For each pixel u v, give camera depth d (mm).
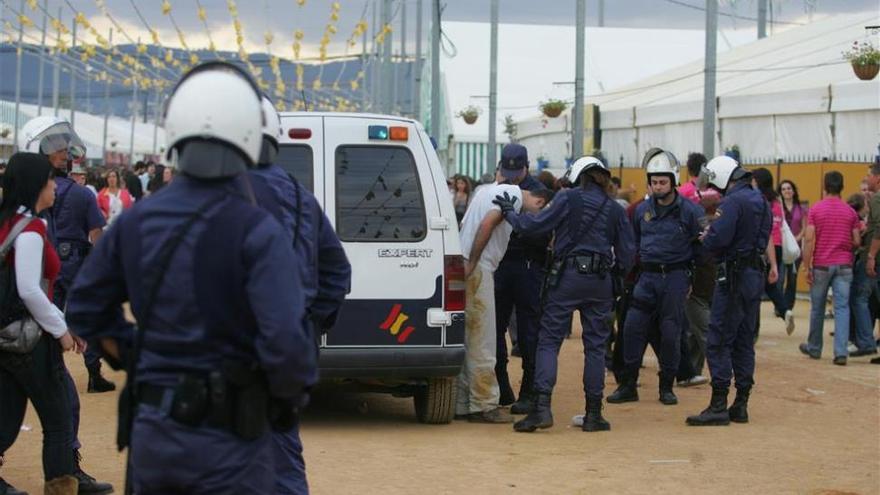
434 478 18312
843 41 60375
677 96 62281
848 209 31906
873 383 28656
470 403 23422
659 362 26422
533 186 24438
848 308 31781
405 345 21562
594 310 22406
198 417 9211
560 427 23047
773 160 52156
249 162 9656
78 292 9828
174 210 9414
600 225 22125
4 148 112000
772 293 37406
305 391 9789
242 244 9281
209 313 9266
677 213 25078
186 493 9375
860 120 47938
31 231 15227
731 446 21250
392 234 21656
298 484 12141
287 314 9172
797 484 18375
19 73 112000
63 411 15828
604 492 17672
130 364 9641
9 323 15289
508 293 24391
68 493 15875
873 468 19562
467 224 23281
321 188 21578
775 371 30500
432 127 73125
